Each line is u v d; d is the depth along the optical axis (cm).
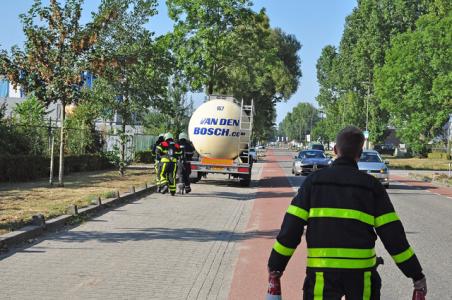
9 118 2511
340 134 415
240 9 4356
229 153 2408
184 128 4603
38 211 1278
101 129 3441
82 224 1235
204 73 4409
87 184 2038
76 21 1828
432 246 1119
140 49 2448
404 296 743
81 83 1878
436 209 1812
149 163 4047
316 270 382
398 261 392
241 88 4772
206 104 2445
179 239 1097
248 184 2473
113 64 1861
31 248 967
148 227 1224
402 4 7412
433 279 845
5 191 1722
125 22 2464
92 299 691
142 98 2594
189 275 826
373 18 7619
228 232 1212
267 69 4991
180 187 1988
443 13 5966
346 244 380
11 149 2167
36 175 2205
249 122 2416
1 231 1016
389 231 388
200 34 4262
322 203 390
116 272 825
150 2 2462
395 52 5559
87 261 885
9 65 1802
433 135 5934
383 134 7831
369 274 381
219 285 778
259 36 4556
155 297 710
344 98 9194
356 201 387
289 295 736
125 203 1645
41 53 1812
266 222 1384
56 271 819
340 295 376
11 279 770
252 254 987
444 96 4934
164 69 2614
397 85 5469
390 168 5231
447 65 4962
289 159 7044
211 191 2180
